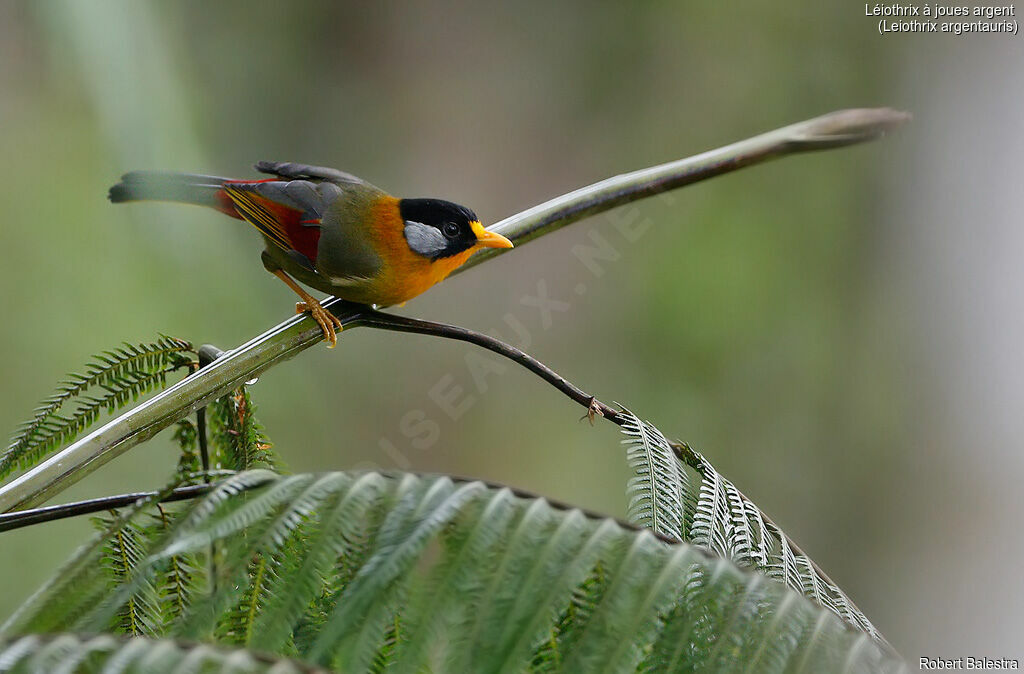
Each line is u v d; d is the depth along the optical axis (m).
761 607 3.00
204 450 4.32
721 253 12.82
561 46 14.38
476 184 14.49
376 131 14.45
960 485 12.14
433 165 14.57
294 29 14.06
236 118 13.68
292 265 6.12
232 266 11.27
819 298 12.76
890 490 12.30
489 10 14.56
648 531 3.09
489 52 14.57
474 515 3.02
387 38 14.48
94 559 2.98
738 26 13.56
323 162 14.21
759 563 3.69
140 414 3.71
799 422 12.55
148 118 9.40
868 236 12.78
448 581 2.87
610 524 3.06
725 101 13.60
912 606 11.98
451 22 14.57
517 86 14.47
